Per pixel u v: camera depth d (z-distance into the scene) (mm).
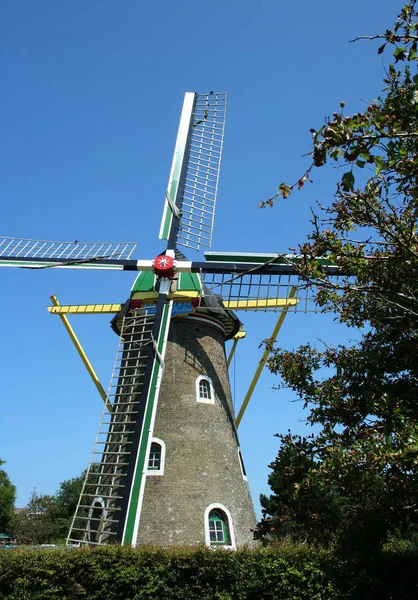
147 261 22734
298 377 11719
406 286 9633
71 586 14227
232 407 24734
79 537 20906
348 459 8594
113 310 24500
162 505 19969
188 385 22766
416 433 7961
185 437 21594
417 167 7668
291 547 13562
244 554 13555
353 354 12000
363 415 10992
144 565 14141
